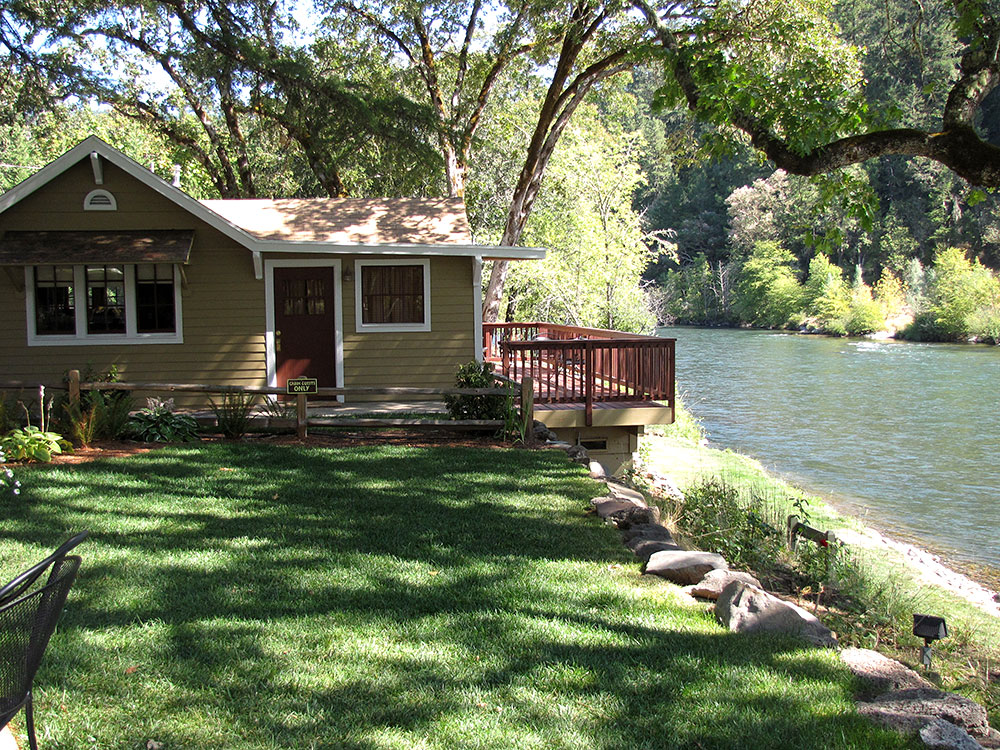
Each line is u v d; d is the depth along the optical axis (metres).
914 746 3.31
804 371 35.19
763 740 3.33
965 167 8.52
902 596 8.21
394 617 4.55
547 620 4.55
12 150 37.56
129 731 3.30
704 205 79.06
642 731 3.38
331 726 3.37
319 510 6.79
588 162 26.14
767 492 14.27
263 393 10.08
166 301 13.05
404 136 19.73
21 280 12.66
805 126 9.43
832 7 16.55
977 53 8.77
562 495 7.40
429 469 8.38
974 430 21.67
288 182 27.23
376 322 13.33
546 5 18.66
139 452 9.05
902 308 53.16
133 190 12.64
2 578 5.00
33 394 12.67
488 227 26.28
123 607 4.61
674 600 4.95
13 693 2.57
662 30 12.15
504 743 3.27
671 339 12.02
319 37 22.72
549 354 11.95
